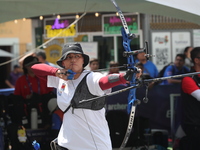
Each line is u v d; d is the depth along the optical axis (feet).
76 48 24.97
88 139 24.57
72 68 24.81
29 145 39.65
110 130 42.98
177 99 45.98
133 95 25.45
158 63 73.87
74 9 43.57
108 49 75.66
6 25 123.34
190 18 39.06
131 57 23.34
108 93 25.03
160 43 73.82
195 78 39.70
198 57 39.17
